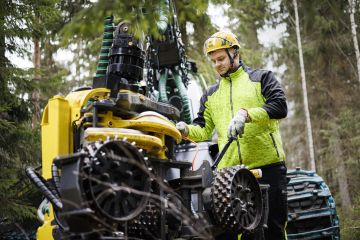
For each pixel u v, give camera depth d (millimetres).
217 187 3779
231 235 4473
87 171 3137
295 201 6344
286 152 17812
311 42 16250
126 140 3402
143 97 3939
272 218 4652
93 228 3209
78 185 3070
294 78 16844
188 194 3953
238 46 4824
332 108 16438
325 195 6375
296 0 16203
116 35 4188
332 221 6312
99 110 3729
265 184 4520
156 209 3697
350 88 16156
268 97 4629
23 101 8039
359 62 13953
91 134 3492
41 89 8422
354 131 14422
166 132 3898
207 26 11836
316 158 16438
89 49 12047
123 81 4082
